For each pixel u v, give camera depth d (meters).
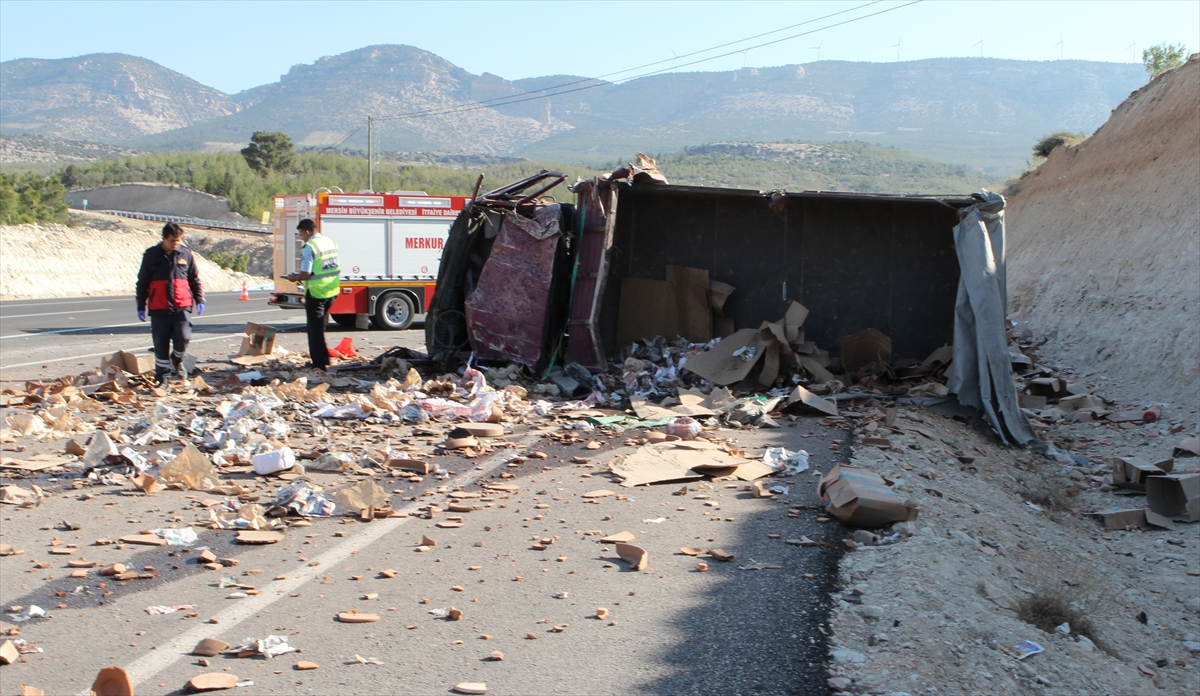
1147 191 18.14
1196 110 18.44
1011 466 9.15
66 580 4.98
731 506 6.46
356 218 20.16
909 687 3.86
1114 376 14.07
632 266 12.83
